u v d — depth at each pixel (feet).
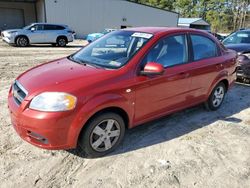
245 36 28.53
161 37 12.76
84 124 10.18
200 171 10.67
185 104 14.56
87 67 11.78
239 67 23.56
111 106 10.69
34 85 10.25
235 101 19.61
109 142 11.39
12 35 53.78
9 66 30.89
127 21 101.76
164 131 13.98
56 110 9.55
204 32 15.64
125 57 11.94
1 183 9.45
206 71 15.05
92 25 94.22
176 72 13.14
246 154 12.11
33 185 9.46
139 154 11.66
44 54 44.50
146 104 12.20
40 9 91.25
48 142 9.87
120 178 10.03
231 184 10.00
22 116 9.81
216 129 14.57
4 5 94.58
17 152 11.35
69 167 10.57
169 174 10.37
